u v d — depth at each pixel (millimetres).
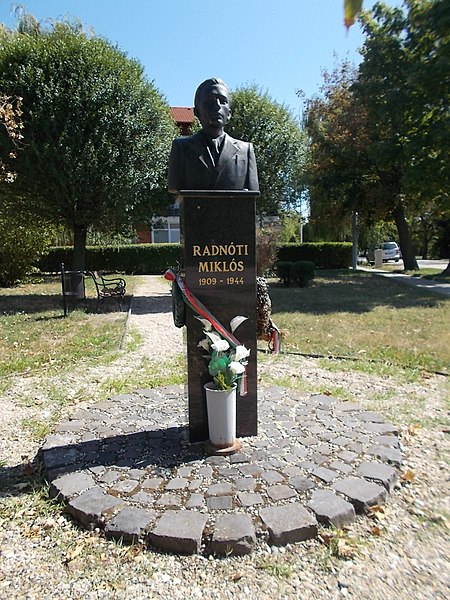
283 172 19375
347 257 28312
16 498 3033
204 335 3551
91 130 12703
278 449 3418
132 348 7273
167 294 16031
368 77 17469
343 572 2326
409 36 15523
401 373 5723
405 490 3037
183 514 2648
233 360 3432
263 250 17469
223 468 3156
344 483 2943
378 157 16828
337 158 22656
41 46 12766
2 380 5633
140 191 13961
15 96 11438
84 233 14453
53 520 2756
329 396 4645
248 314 3639
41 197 13117
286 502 2752
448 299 12906
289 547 2484
